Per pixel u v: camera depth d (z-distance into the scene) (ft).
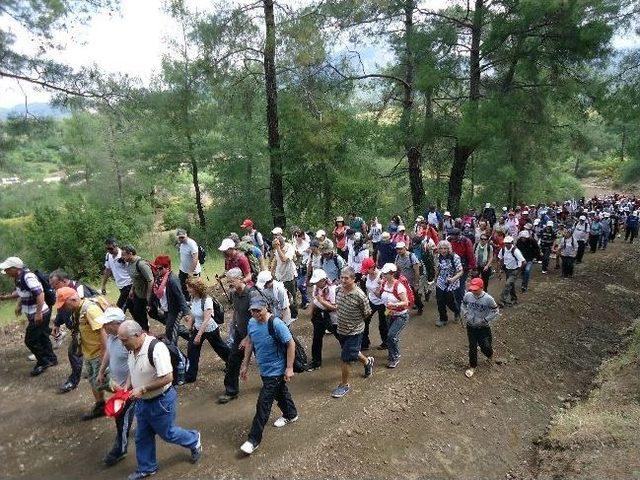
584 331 38.99
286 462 18.40
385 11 56.29
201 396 23.49
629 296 48.98
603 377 31.22
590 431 23.45
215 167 78.38
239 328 21.93
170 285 23.38
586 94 61.41
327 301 25.89
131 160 93.66
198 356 24.59
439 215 66.23
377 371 27.09
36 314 24.11
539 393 28.99
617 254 65.67
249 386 24.67
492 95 60.39
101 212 52.42
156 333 30.86
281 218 63.31
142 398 16.49
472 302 27.73
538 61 59.21
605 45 53.11
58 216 50.75
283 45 51.67
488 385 27.73
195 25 52.47
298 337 32.32
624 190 182.19
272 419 21.59
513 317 37.17
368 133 62.03
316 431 20.54
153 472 17.40
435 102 65.16
